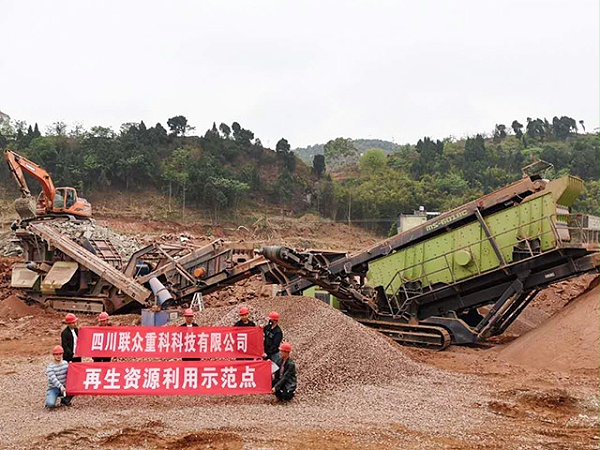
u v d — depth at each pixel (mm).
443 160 79500
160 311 14445
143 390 8953
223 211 59812
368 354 11000
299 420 8047
